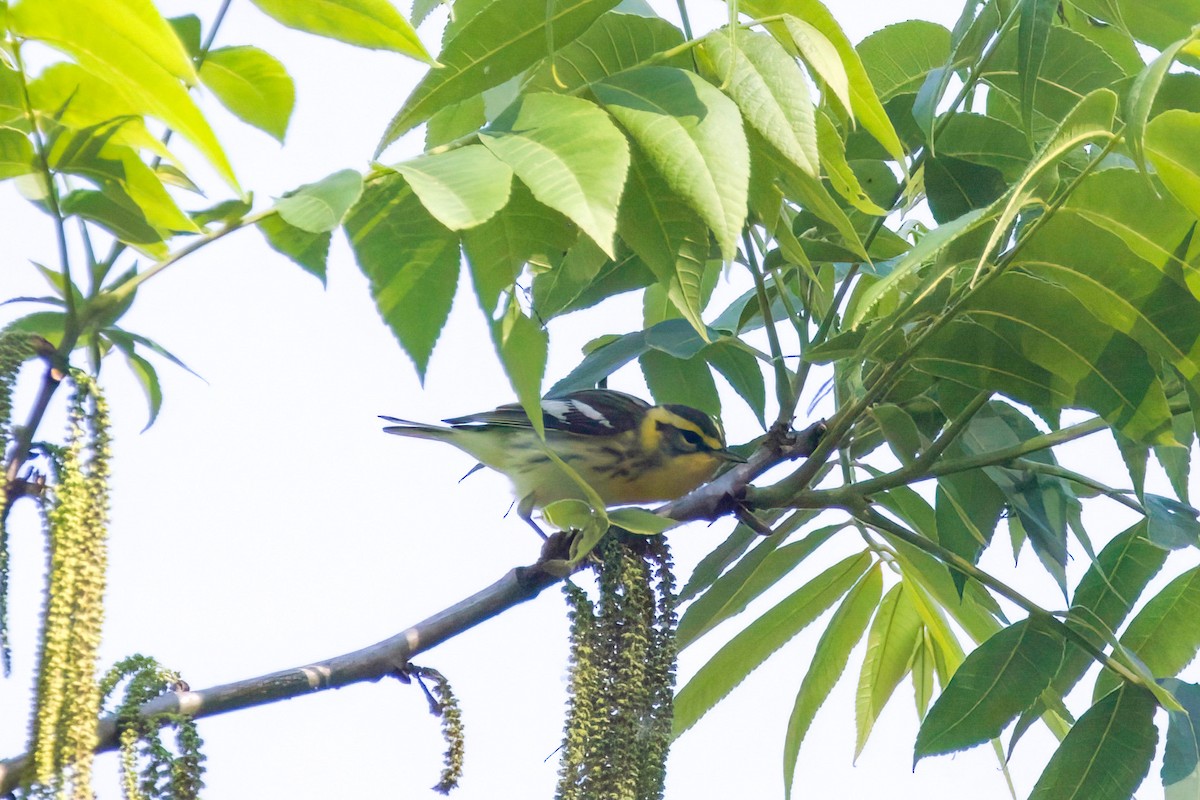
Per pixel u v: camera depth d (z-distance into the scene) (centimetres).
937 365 786
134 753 582
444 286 586
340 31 549
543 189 522
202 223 580
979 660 824
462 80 678
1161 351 714
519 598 780
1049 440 830
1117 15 895
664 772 705
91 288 593
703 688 956
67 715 519
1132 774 804
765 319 890
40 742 514
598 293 909
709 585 957
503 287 588
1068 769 812
